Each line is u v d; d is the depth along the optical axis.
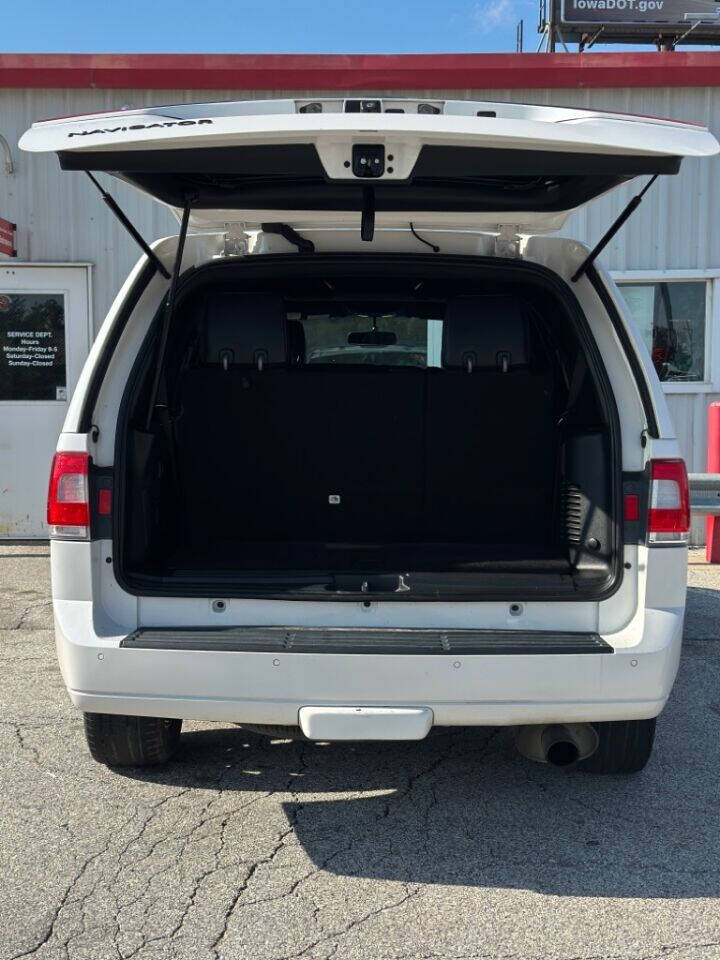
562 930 2.64
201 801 3.43
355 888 2.85
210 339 3.64
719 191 8.16
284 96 8.05
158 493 3.44
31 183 8.18
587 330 3.22
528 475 3.71
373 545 3.68
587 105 8.08
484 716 2.86
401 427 3.68
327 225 3.56
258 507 3.76
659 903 2.78
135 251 8.28
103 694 2.91
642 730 3.42
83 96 8.09
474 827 3.24
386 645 2.84
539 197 3.40
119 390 3.11
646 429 3.03
